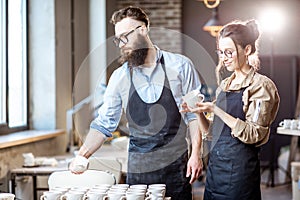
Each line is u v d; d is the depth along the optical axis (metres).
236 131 3.11
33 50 6.19
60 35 6.38
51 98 6.18
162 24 9.18
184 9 9.45
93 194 2.62
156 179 2.97
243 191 3.26
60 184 3.42
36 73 6.20
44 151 5.80
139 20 2.78
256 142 3.21
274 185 7.86
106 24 7.76
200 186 7.72
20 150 5.13
